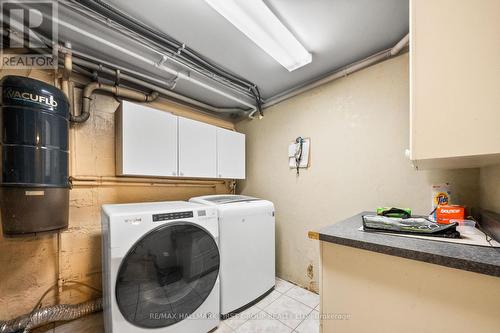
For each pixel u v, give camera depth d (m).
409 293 0.69
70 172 1.64
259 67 1.81
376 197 1.62
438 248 0.67
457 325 0.61
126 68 1.72
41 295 1.49
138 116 1.70
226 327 1.49
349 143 1.78
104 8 1.16
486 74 0.60
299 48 1.49
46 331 1.40
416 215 1.34
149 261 1.23
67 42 1.40
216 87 2.06
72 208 1.64
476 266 0.56
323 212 1.94
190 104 2.45
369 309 0.77
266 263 1.91
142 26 1.31
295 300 1.84
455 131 0.64
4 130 1.12
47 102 1.21
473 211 1.16
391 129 1.55
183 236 1.36
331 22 1.30
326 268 0.88
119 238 1.13
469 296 0.59
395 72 1.54
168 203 1.73
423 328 0.66
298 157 2.11
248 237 1.76
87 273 1.68
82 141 1.70
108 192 1.82
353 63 1.74
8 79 1.13
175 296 1.32
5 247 1.38
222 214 1.60
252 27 1.27
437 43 0.68
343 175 1.81
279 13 1.22
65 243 1.59
